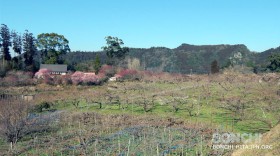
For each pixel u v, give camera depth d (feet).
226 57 599.57
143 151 90.63
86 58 563.07
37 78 262.47
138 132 114.42
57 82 248.11
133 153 89.51
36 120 129.59
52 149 96.58
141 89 221.46
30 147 99.45
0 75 253.44
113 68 309.22
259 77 241.55
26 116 115.14
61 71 330.75
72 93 213.05
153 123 128.88
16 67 306.14
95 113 153.07
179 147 94.12
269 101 150.92
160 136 107.76
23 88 224.12
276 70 305.73
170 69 550.36
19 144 103.09
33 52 357.00
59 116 145.48
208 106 159.22
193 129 116.47
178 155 87.61
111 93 207.00
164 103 172.65
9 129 105.29
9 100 127.44
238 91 192.44
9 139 105.91
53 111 165.37
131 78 279.08
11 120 107.45
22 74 260.83
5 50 341.21
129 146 95.91
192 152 89.66
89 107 173.78
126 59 409.28
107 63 381.81
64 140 107.34
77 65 368.27
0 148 98.37
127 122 132.57
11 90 213.25
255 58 561.02
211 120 131.85
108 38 398.01
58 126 129.59
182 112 150.92
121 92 212.64
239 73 289.53
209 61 600.80
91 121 137.80
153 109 161.48
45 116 142.10
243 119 127.34
